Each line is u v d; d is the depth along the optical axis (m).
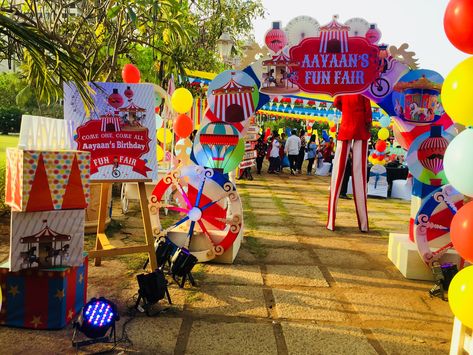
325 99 12.52
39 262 2.98
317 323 3.30
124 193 6.87
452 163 2.38
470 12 2.21
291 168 15.45
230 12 11.72
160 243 4.29
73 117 4.03
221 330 3.12
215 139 4.85
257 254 5.11
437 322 3.42
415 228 4.30
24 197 2.84
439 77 4.67
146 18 6.45
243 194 10.09
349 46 4.76
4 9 4.25
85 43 7.04
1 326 3.04
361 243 5.86
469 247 2.28
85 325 2.72
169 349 2.82
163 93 6.45
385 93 4.78
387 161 11.55
